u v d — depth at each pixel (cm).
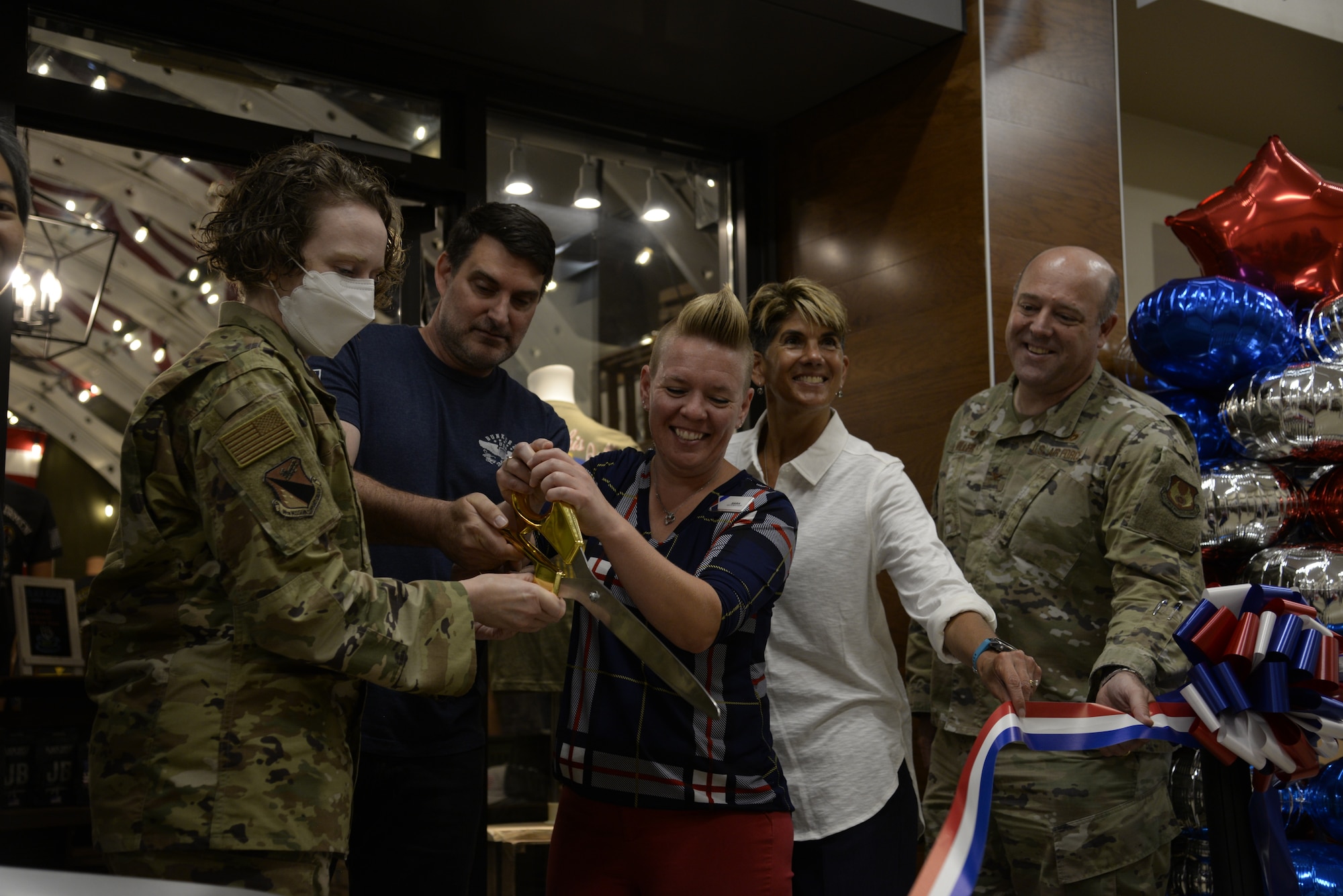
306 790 121
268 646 118
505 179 331
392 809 182
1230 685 126
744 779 146
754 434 217
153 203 369
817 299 203
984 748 137
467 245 196
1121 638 185
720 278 367
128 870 118
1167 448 207
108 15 267
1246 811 131
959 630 173
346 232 131
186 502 121
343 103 303
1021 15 325
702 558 152
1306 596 261
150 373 459
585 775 149
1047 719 146
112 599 124
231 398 119
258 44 286
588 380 338
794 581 194
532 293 198
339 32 297
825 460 200
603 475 170
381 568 183
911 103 329
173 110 271
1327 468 291
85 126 264
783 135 370
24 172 162
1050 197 323
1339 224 302
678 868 145
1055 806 205
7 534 374
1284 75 413
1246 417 277
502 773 303
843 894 184
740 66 329
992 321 305
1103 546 216
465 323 195
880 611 198
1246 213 309
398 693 182
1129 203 444
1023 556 221
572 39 307
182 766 117
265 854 118
